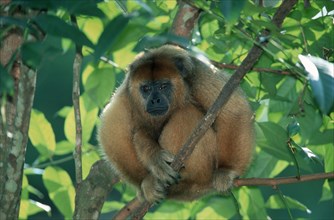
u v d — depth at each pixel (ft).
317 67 17.56
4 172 22.81
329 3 27.09
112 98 30.25
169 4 31.89
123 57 31.55
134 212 28.68
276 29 21.99
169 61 29.25
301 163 29.04
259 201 30.86
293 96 30.83
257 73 30.07
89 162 31.83
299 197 54.75
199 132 23.07
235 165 28.71
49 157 30.63
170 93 28.99
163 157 28.12
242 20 24.85
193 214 32.37
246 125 28.53
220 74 29.32
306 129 28.43
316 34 28.37
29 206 31.63
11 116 22.95
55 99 59.72
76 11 19.07
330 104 16.74
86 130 31.37
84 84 30.55
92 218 28.53
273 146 28.40
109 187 29.22
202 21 31.22
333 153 29.71
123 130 29.43
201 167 28.37
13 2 19.10
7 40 22.85
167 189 29.12
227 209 31.58
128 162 29.37
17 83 23.21
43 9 21.40
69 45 30.48
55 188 30.91
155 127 29.73
